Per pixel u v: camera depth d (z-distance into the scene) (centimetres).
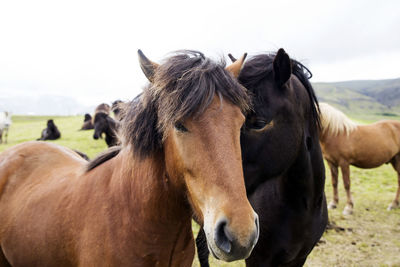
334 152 651
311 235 254
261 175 217
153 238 173
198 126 141
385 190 834
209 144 138
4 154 270
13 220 224
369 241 514
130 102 189
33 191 232
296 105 214
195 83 142
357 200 738
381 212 652
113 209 180
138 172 176
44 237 201
